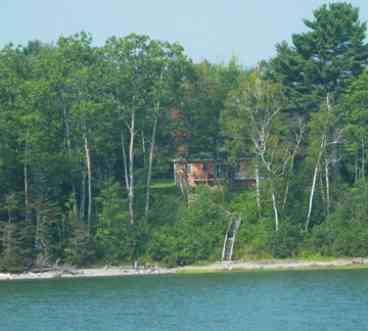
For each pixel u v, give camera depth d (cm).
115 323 18125
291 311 18925
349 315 18225
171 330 17212
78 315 19212
